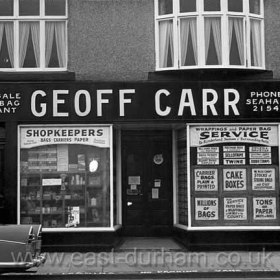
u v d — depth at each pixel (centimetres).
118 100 1335
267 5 1377
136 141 1510
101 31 1366
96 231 1320
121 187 1496
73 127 1342
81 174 1345
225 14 1338
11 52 1366
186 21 1353
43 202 1339
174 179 1485
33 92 1332
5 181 1316
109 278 1069
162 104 1333
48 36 1373
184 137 1403
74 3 1368
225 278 1077
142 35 1368
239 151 1334
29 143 1336
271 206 1329
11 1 1370
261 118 1329
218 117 1327
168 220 1495
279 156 1331
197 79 1342
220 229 1311
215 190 1328
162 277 1073
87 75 1359
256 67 1350
